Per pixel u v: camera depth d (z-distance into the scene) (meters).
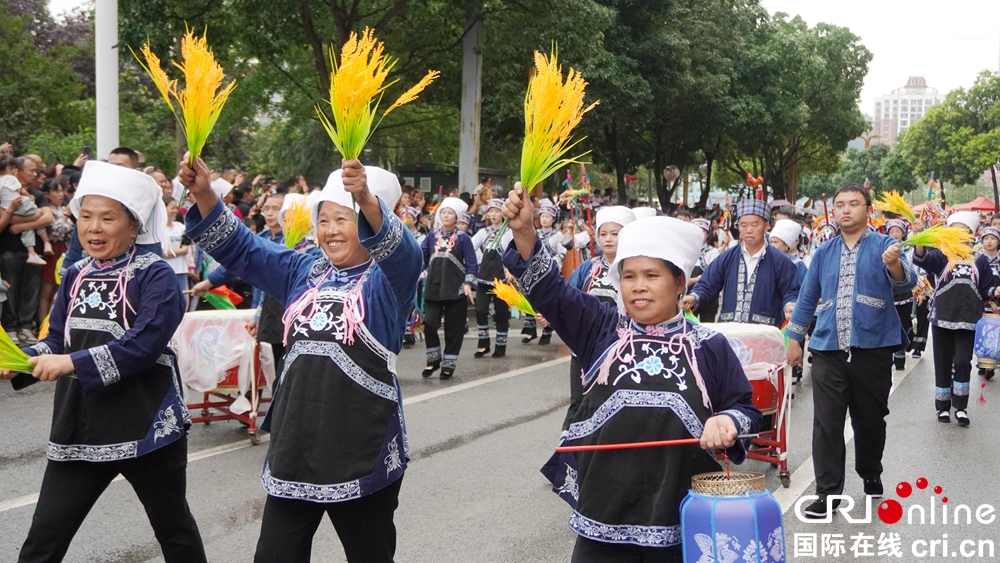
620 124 28.52
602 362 3.01
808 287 5.79
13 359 3.26
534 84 2.99
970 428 8.30
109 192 3.52
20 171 9.76
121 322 3.55
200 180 3.34
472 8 17.30
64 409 3.50
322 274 3.40
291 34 17.03
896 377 11.27
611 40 24.05
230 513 5.45
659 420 2.89
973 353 8.61
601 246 6.56
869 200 5.70
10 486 5.78
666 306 2.97
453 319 9.95
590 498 2.93
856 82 44.97
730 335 6.25
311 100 22.61
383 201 3.27
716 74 29.30
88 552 4.80
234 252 3.46
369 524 3.26
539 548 4.98
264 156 34.34
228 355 7.03
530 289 3.04
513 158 33.56
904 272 5.52
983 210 38.47
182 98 3.33
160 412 3.61
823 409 5.66
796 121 34.62
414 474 6.34
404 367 10.70
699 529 2.73
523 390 9.37
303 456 3.14
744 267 6.77
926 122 51.81
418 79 20.30
